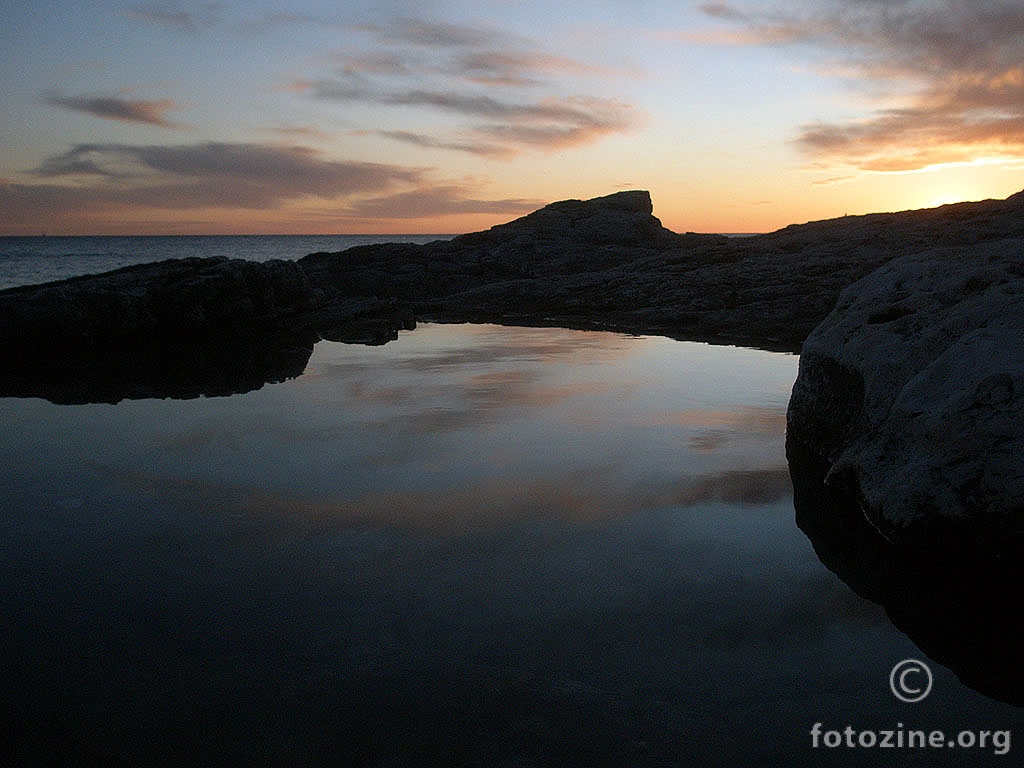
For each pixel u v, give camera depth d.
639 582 4.07
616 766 2.66
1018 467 4.14
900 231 19.08
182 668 3.27
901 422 5.14
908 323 6.23
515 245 26.62
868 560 4.43
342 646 3.43
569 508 5.19
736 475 5.98
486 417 7.86
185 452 6.57
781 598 3.92
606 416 7.93
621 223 29.75
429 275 24.97
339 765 2.66
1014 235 16.95
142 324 14.82
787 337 14.61
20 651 3.41
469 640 3.47
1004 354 4.82
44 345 13.24
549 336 15.12
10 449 6.73
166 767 2.66
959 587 4.12
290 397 8.96
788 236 21.06
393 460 6.29
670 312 17.08
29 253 94.88
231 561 4.34
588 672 3.23
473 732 2.83
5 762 2.68
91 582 4.09
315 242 185.88
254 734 2.83
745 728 2.87
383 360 11.89
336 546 4.53
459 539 4.64
